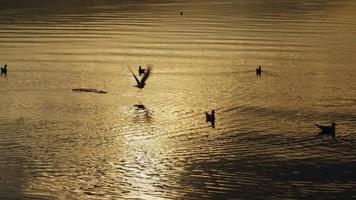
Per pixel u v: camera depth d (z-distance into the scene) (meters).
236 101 68.75
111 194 44.25
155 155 51.56
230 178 46.75
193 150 52.81
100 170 48.38
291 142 54.66
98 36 120.00
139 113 64.38
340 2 187.00
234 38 116.19
